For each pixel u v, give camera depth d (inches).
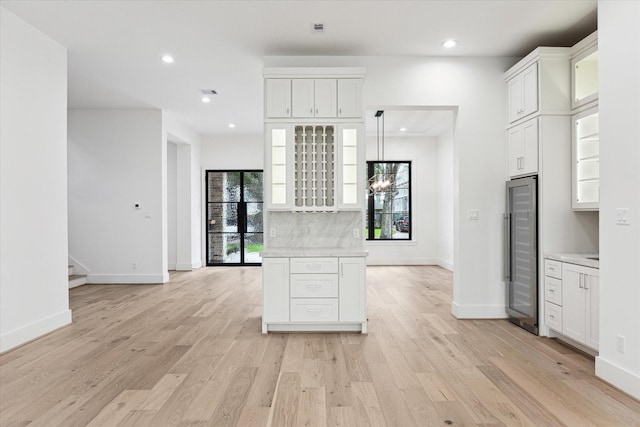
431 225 369.7
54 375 118.6
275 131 171.0
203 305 211.9
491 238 182.9
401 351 140.3
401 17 148.3
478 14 146.4
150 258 277.9
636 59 103.3
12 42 143.2
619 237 109.1
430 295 236.5
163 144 278.2
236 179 365.7
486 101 183.9
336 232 180.7
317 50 177.0
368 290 251.8
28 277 150.3
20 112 146.9
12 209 143.0
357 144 169.6
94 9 140.7
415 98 182.7
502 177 183.3
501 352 138.9
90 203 277.0
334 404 100.6
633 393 103.7
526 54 181.5
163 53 179.5
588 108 146.3
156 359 132.3
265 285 161.2
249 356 135.5
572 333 137.7
